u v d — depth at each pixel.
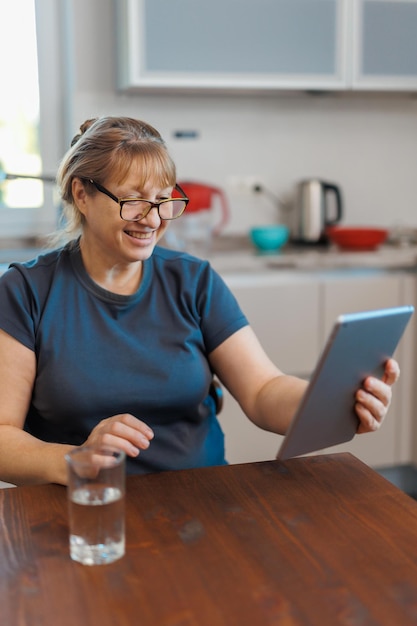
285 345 3.04
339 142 3.60
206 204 3.21
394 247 3.45
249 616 0.88
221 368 1.59
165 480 1.26
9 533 1.08
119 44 3.13
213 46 3.05
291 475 1.28
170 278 1.58
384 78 3.26
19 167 3.31
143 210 1.40
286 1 3.09
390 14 3.22
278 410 1.46
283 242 3.30
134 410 1.49
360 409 1.27
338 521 1.11
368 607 0.89
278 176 3.54
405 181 3.71
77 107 3.21
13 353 1.45
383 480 1.26
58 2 3.24
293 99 3.51
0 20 3.18
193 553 1.02
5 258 2.89
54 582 0.95
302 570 0.98
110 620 0.87
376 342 1.20
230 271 2.99
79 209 1.46
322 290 3.06
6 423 1.40
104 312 1.51
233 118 3.44
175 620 0.87
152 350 1.51
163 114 3.34
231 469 1.31
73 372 1.46
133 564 0.99
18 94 3.26
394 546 1.04
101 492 0.99
